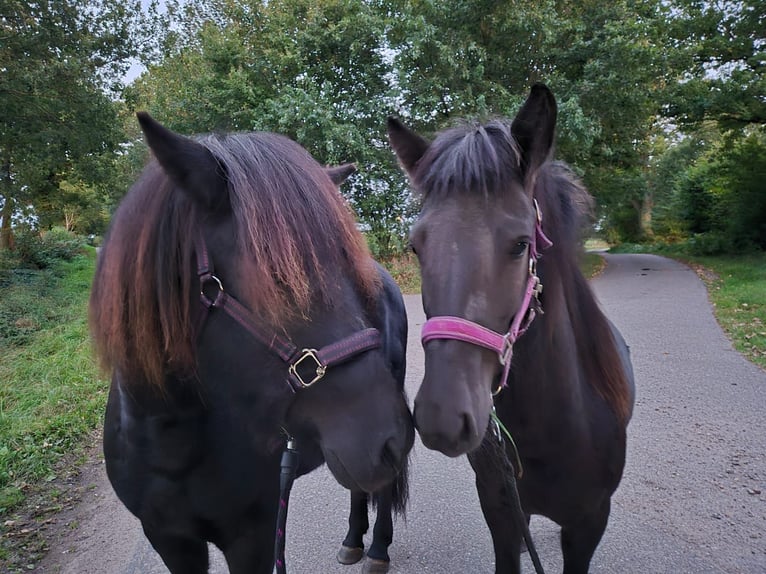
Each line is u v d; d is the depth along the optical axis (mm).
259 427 1475
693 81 16609
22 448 4387
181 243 1384
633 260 19703
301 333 1329
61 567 2949
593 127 12805
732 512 3225
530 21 12867
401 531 3229
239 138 1479
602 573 2709
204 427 1627
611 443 1979
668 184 30953
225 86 15758
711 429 4430
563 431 1839
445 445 1410
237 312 1315
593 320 2045
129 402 1583
